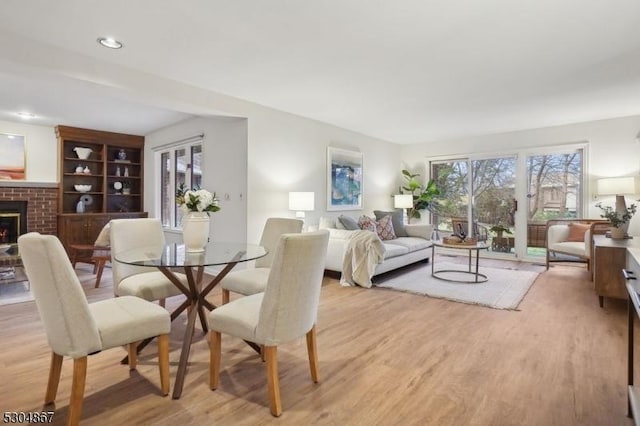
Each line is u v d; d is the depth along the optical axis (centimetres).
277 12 232
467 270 514
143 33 260
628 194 495
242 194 445
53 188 592
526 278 466
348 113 497
